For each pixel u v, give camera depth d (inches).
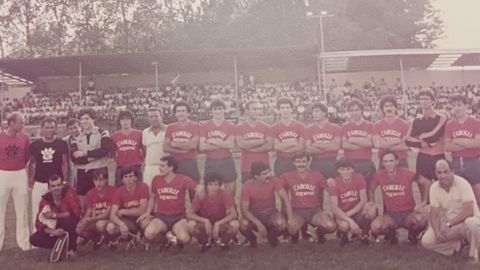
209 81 1401.3
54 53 1774.1
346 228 285.4
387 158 286.0
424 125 308.3
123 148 327.9
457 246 262.4
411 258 258.8
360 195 295.6
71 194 291.6
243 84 1344.7
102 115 1201.4
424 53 1123.3
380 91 1284.4
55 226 287.0
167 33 1713.8
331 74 1374.3
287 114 324.8
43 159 312.5
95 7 1729.8
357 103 323.0
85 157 323.9
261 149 321.7
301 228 308.5
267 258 267.6
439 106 1178.6
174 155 326.3
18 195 314.0
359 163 325.1
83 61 1187.3
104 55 1135.0
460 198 261.3
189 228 283.7
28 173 322.0
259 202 298.0
